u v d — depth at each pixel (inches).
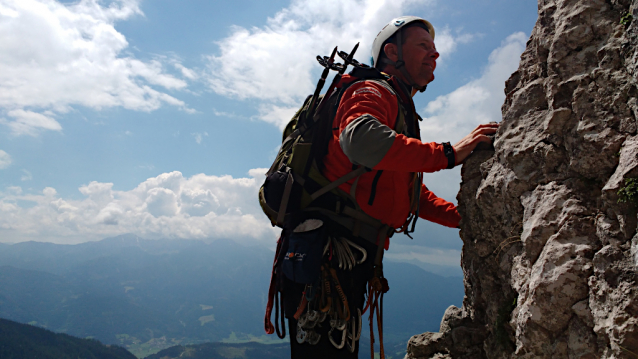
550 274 59.9
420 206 105.7
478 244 87.3
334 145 77.9
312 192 77.3
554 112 70.3
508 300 78.1
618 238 55.3
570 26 72.7
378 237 79.9
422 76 93.7
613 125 62.6
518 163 75.1
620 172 57.0
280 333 77.2
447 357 102.8
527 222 69.8
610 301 52.2
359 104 73.9
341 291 71.9
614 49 65.0
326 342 72.6
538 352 61.7
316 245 72.8
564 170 68.4
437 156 72.2
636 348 47.0
